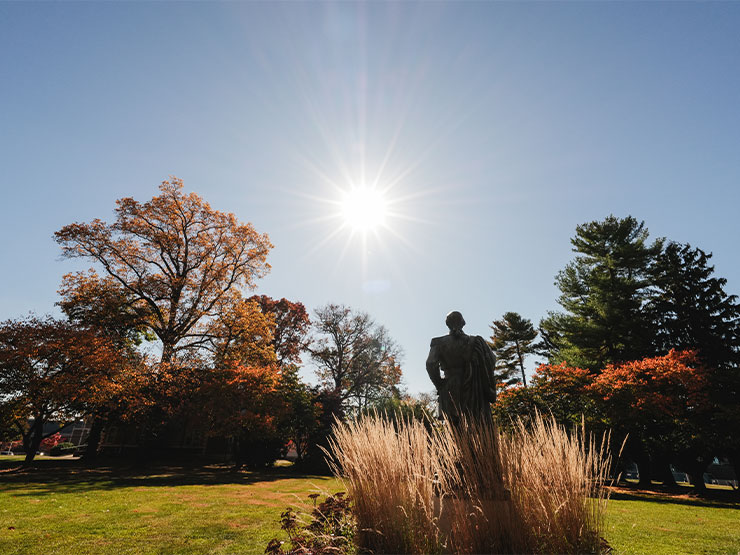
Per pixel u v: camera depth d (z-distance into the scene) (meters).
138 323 23.62
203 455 28.36
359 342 37.00
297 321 39.56
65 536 6.24
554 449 3.33
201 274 26.28
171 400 21.97
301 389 26.78
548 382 19.66
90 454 23.25
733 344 25.42
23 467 17.88
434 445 3.78
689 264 28.61
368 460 3.93
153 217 25.12
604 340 27.47
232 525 7.25
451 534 3.37
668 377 17.03
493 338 41.75
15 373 16.55
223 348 24.44
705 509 11.62
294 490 13.03
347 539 3.95
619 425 17.30
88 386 17.52
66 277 22.42
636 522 8.62
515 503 3.26
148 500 10.17
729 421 15.98
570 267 31.28
